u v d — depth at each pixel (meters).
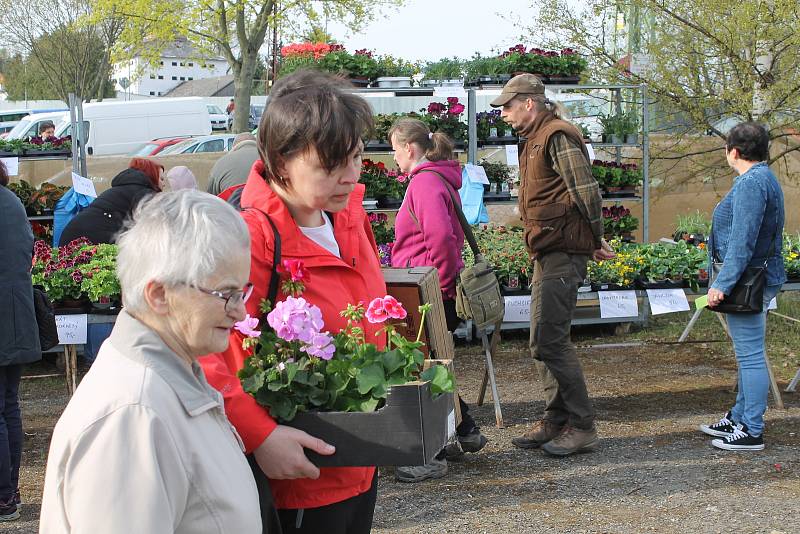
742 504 4.17
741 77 9.48
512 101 4.73
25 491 4.61
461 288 4.80
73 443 1.43
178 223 1.55
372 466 2.06
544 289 4.74
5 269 4.09
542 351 4.85
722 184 11.30
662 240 8.42
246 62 20.11
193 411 1.54
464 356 7.66
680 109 10.12
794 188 11.51
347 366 2.03
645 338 8.10
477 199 8.27
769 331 8.02
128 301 1.57
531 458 4.94
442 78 9.63
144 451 1.44
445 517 4.11
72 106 9.48
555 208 4.63
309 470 1.94
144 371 1.50
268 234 2.07
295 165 2.02
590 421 4.92
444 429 2.10
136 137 19.30
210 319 1.56
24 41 34.75
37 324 4.34
